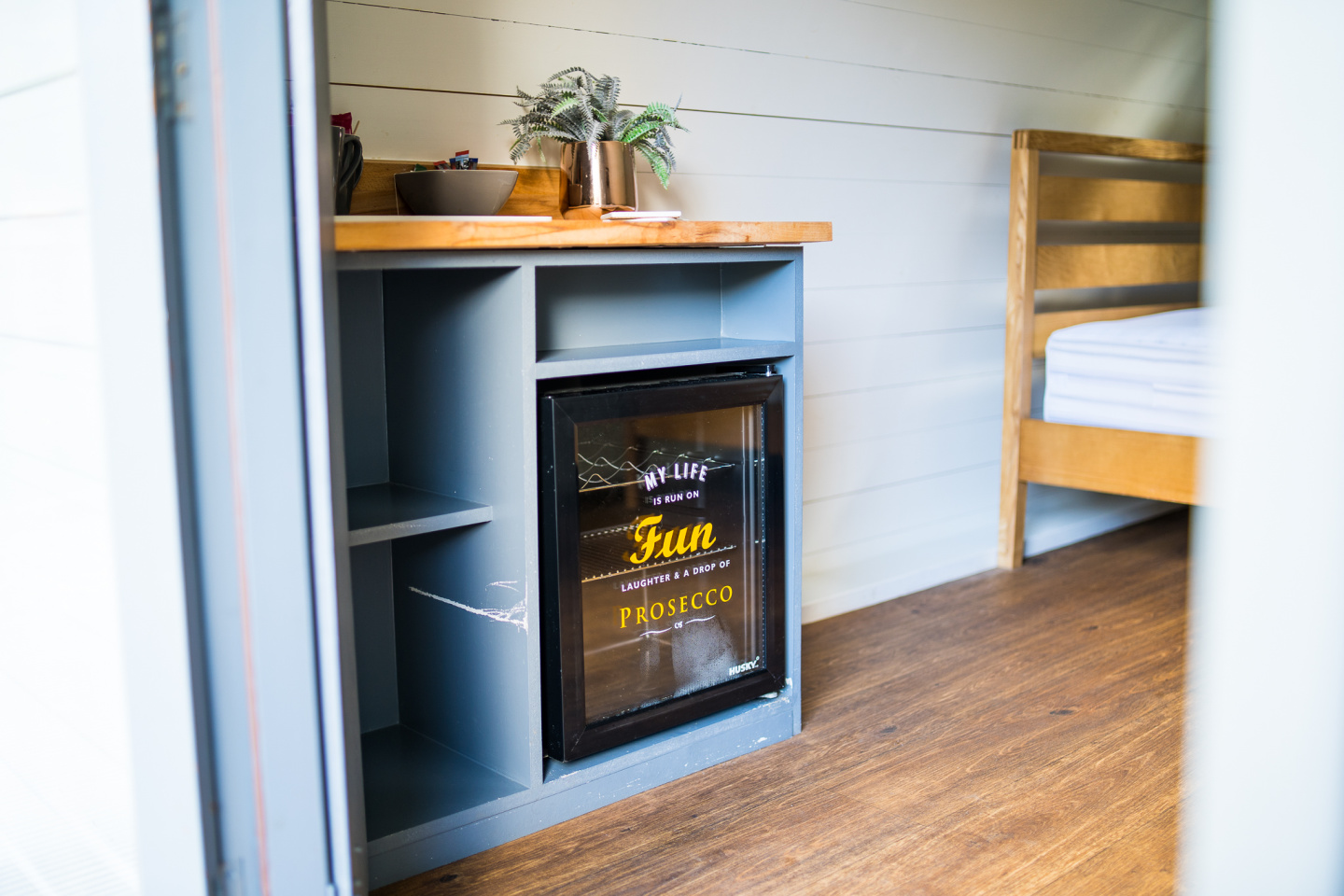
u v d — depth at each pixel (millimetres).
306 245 975
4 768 1187
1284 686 497
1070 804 1680
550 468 1548
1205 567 519
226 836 994
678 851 1550
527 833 1605
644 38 2184
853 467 2748
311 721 1015
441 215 1696
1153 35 3520
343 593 1065
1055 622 2646
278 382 961
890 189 2738
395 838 1461
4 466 1158
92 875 1066
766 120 2430
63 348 1005
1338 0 441
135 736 985
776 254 1823
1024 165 2912
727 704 1841
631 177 1915
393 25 1821
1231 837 531
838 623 2662
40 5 946
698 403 1712
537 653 1568
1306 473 475
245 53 917
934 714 2059
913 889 1438
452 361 1627
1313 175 457
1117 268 3301
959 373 3027
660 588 1741
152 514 935
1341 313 456
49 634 1103
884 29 2654
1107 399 2832
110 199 909
